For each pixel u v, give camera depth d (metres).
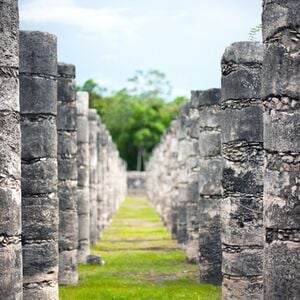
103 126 35.44
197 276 20.78
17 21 10.10
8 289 9.76
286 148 9.52
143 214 48.38
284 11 9.53
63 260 19.17
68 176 19.36
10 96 9.93
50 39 15.12
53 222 15.20
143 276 20.97
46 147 15.09
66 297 17.27
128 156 82.38
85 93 23.89
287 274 9.41
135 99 87.00
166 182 38.38
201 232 19.56
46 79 15.08
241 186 15.03
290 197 9.47
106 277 20.80
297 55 9.48
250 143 14.96
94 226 29.52
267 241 9.73
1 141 9.79
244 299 14.95
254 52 14.92
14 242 9.91
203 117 19.78
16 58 10.08
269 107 9.77
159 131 79.88
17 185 10.04
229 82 15.08
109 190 40.44
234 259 15.06
